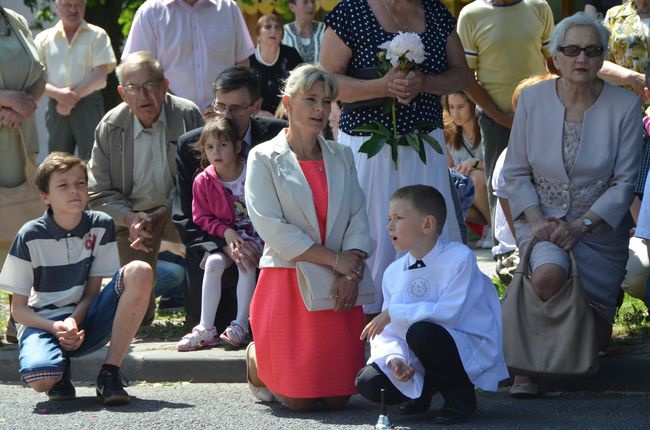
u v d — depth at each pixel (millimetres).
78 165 10930
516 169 11445
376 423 9859
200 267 12680
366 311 11758
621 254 11234
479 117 16109
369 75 11680
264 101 18016
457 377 9828
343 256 10320
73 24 19438
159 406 10711
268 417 10195
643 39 14312
